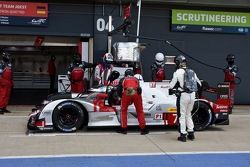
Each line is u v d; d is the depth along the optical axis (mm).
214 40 17297
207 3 16859
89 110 10312
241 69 17531
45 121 10172
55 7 15930
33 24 15789
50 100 10734
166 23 16891
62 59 17094
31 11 15766
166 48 16891
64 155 7887
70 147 8641
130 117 10469
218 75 17359
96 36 16141
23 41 16047
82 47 16266
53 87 16969
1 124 11664
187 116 9562
